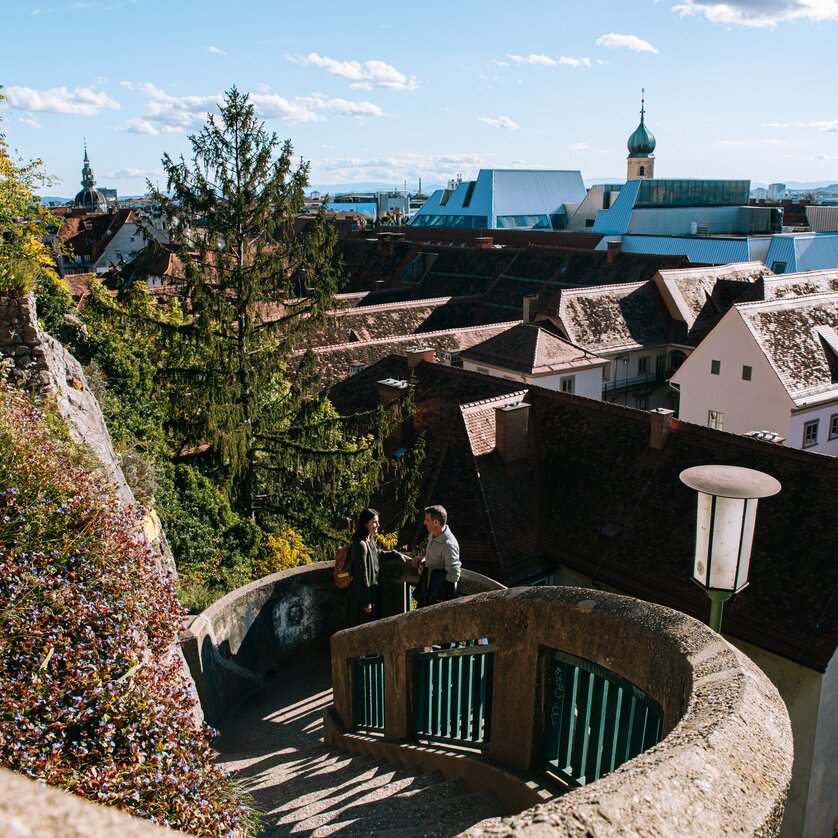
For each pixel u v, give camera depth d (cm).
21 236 1983
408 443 2358
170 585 795
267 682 1234
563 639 468
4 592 604
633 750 411
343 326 4834
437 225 11669
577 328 4472
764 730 271
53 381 1168
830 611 1567
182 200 1950
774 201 15212
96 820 125
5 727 499
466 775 589
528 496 2120
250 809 603
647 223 8744
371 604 1062
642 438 2052
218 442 1942
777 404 3294
